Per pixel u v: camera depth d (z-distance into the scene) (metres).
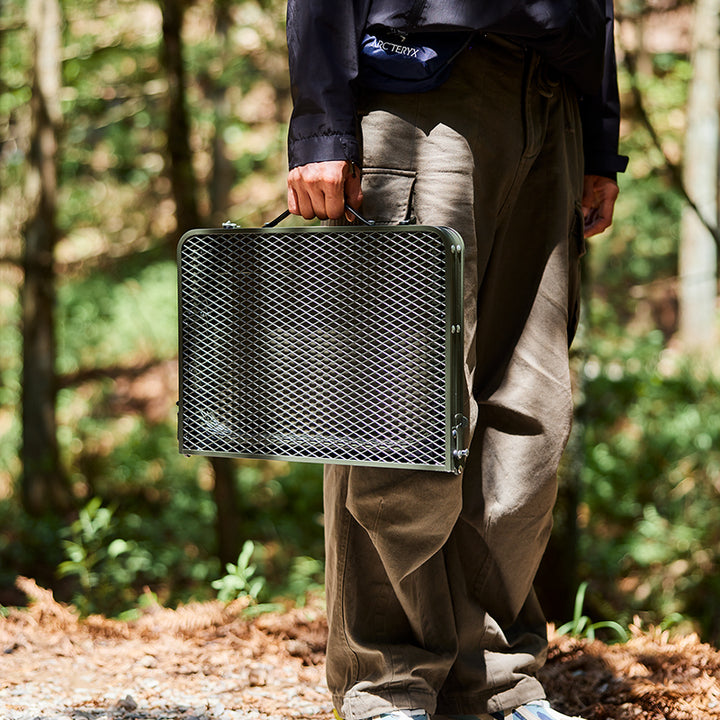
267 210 16.55
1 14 13.20
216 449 2.10
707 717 2.62
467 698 2.28
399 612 2.22
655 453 11.06
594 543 10.03
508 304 2.26
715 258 15.06
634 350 13.38
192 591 9.06
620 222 16.59
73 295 16.97
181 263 2.10
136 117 14.71
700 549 9.49
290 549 10.92
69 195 16.88
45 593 3.65
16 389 14.91
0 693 2.85
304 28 1.99
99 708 2.73
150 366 16.67
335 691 2.29
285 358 2.04
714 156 14.47
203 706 2.76
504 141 2.12
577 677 2.91
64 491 11.91
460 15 2.01
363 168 2.05
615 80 2.51
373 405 1.99
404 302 1.95
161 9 8.34
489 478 2.23
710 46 12.22
